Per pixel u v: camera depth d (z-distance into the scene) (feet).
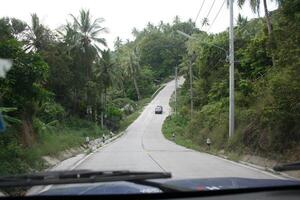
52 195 14.75
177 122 260.42
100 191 15.02
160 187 15.43
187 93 279.90
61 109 162.30
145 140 197.67
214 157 97.30
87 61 209.15
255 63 140.46
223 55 197.57
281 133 75.31
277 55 80.18
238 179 17.49
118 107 346.74
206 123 157.17
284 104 70.69
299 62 68.08
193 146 145.79
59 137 121.60
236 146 98.48
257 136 86.99
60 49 179.63
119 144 163.84
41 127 100.12
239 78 147.74
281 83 70.23
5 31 88.43
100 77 234.99
